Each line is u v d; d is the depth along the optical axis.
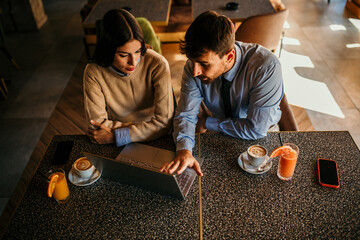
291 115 1.59
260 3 2.96
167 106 1.37
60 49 4.06
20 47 4.17
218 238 0.92
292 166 1.05
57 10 5.45
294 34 3.95
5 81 3.35
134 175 1.04
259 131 1.27
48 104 3.02
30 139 2.60
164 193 1.07
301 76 3.12
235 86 1.33
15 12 4.48
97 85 1.39
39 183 1.15
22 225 1.00
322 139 1.26
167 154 1.24
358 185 1.06
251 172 1.12
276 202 1.02
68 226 0.99
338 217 0.96
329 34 3.90
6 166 2.34
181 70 3.24
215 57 1.09
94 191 1.10
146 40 2.16
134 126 1.32
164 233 0.95
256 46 1.27
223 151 1.24
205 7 2.94
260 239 0.91
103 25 1.11
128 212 1.02
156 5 3.17
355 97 2.81
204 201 1.04
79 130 2.67
